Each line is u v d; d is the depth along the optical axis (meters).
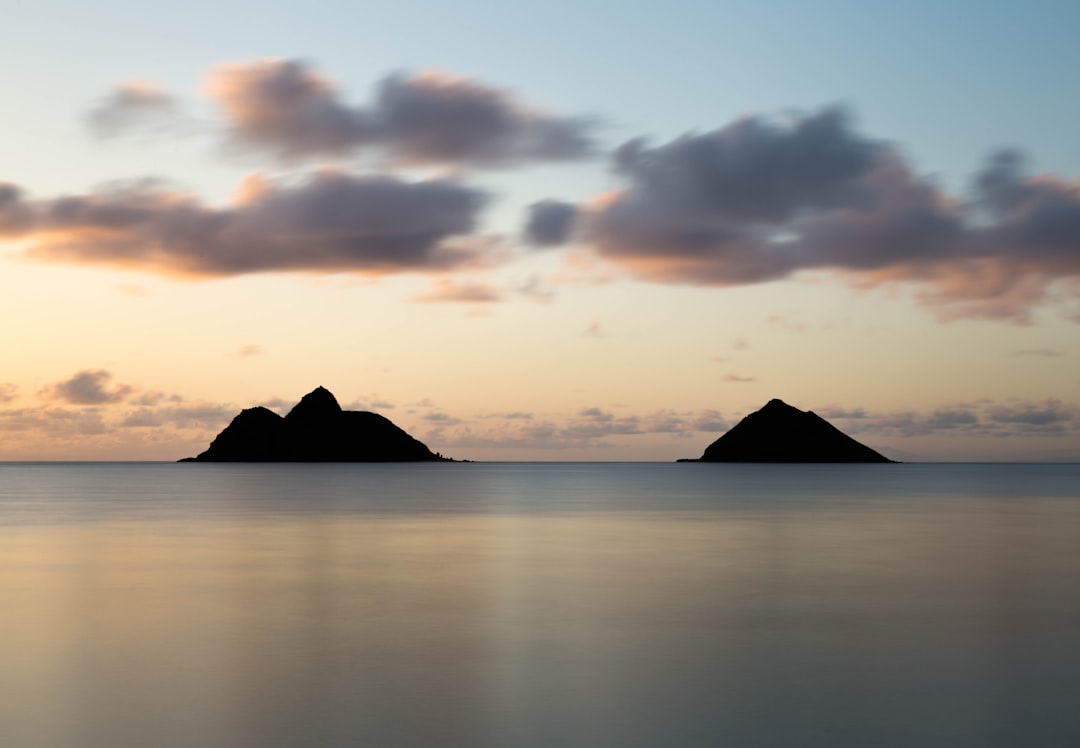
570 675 15.27
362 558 32.22
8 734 12.26
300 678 15.01
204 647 17.30
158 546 36.47
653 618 20.33
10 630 18.89
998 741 12.02
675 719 12.87
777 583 26.11
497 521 51.75
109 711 13.23
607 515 57.78
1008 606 22.19
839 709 13.36
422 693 14.12
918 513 61.12
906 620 20.20
